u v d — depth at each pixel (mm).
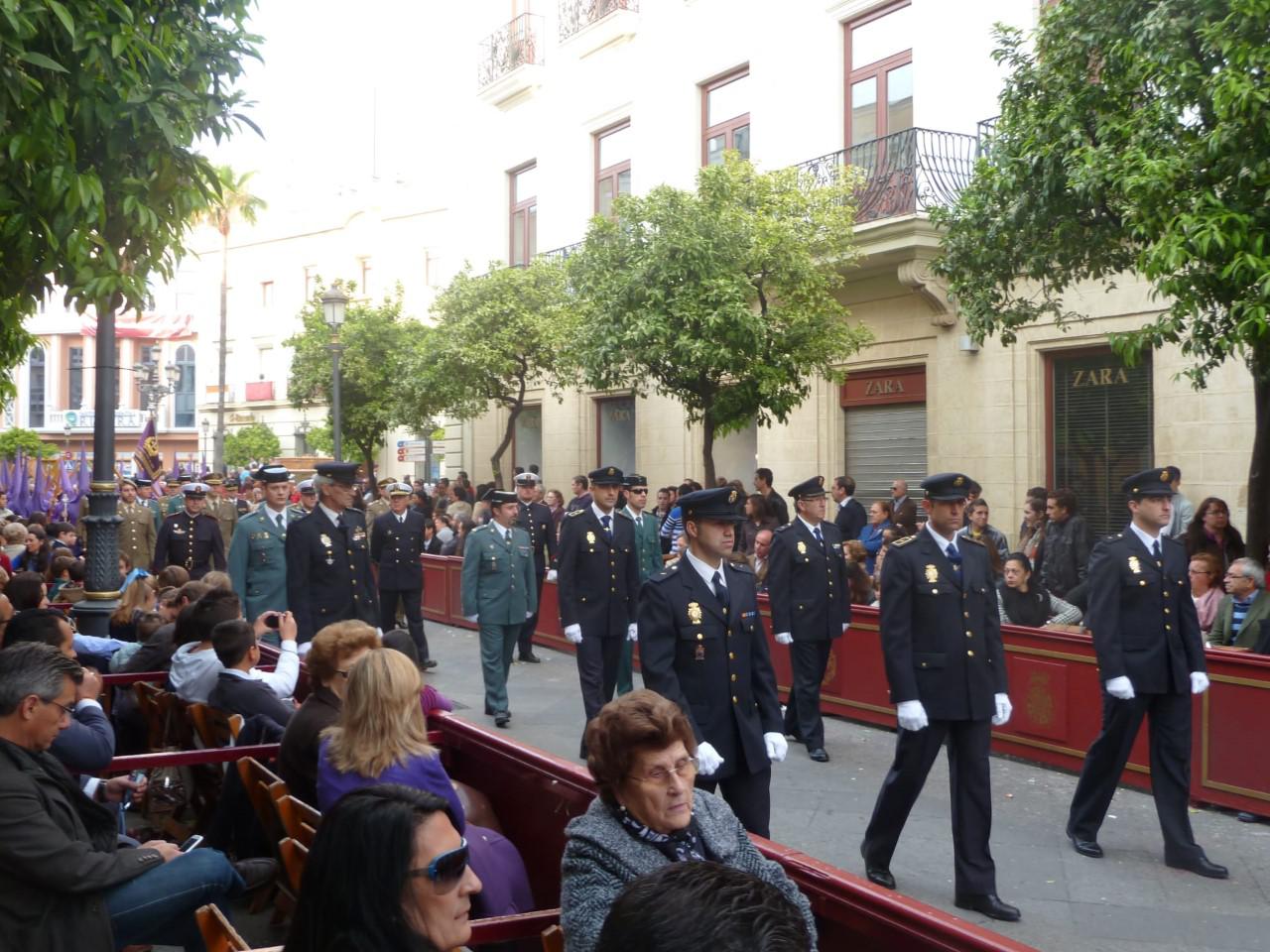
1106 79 8977
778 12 17500
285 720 5398
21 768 3492
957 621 5602
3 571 7945
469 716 10102
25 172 5797
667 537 15070
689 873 1465
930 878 5969
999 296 10633
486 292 19406
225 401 46844
